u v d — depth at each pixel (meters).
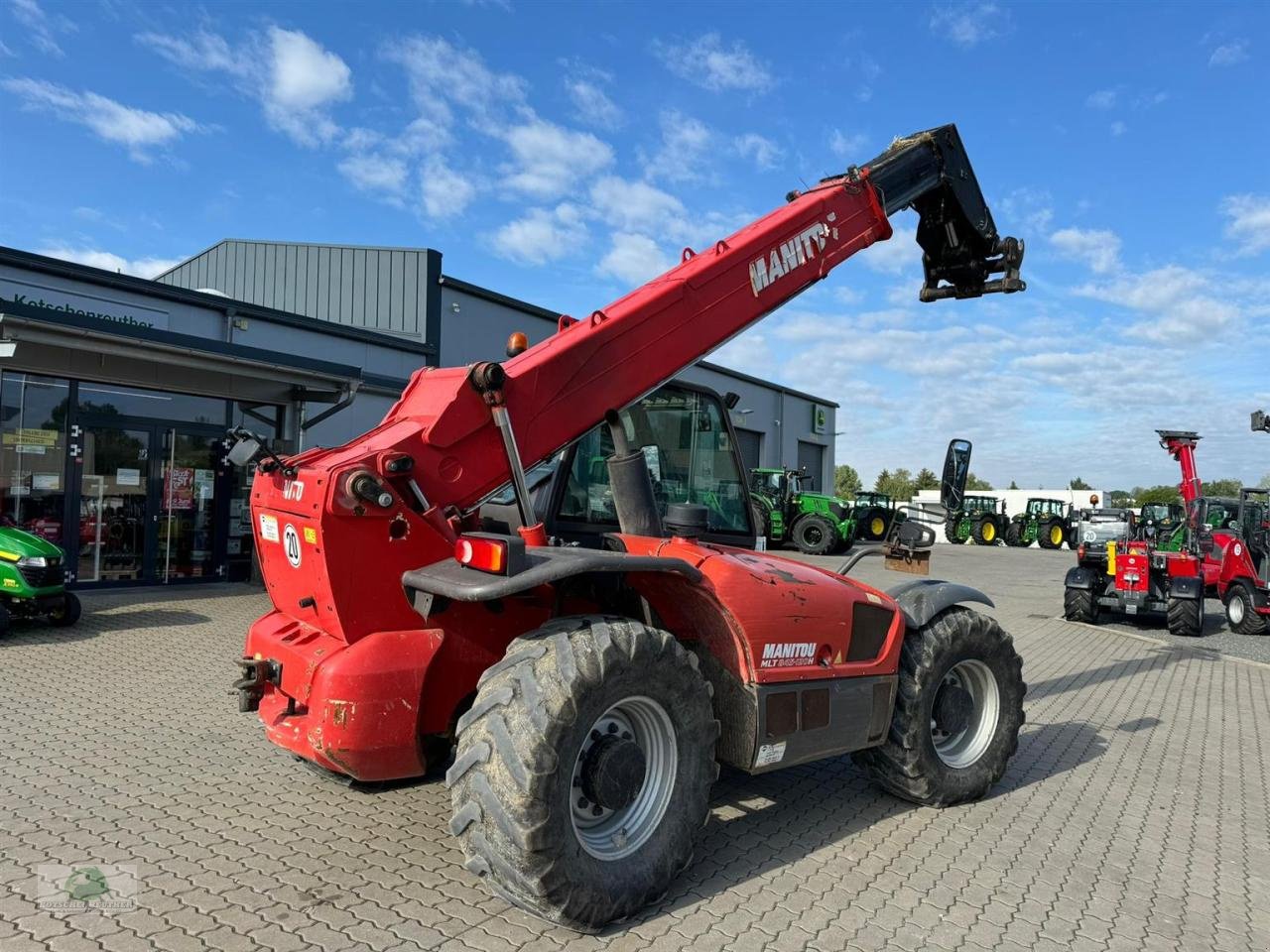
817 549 25.94
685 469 4.78
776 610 3.83
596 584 3.96
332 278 19.86
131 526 12.25
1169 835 4.48
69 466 11.55
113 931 2.97
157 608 10.38
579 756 3.20
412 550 3.42
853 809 4.62
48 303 11.79
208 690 6.51
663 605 3.88
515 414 3.72
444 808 4.25
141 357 9.88
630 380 4.09
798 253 4.82
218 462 13.23
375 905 3.23
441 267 19.48
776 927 3.25
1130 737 6.54
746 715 3.73
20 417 11.11
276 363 11.00
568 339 3.94
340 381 11.91
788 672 3.84
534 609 3.80
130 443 12.22
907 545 4.98
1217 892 3.81
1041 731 6.59
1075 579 13.40
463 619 3.59
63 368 10.81
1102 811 4.80
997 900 3.60
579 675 3.04
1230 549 13.20
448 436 3.55
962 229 5.95
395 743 3.33
